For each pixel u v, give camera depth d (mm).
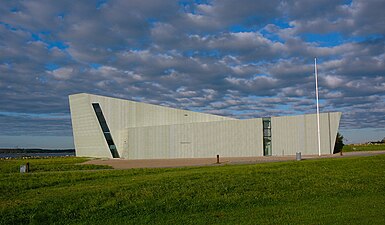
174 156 67688
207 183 18188
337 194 16906
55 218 13086
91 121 79312
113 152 76312
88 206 14242
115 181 21016
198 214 13531
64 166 39500
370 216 12367
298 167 24375
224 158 52656
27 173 28734
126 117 76312
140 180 20219
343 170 23031
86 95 79875
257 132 58812
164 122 73938
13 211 13570
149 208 14086
